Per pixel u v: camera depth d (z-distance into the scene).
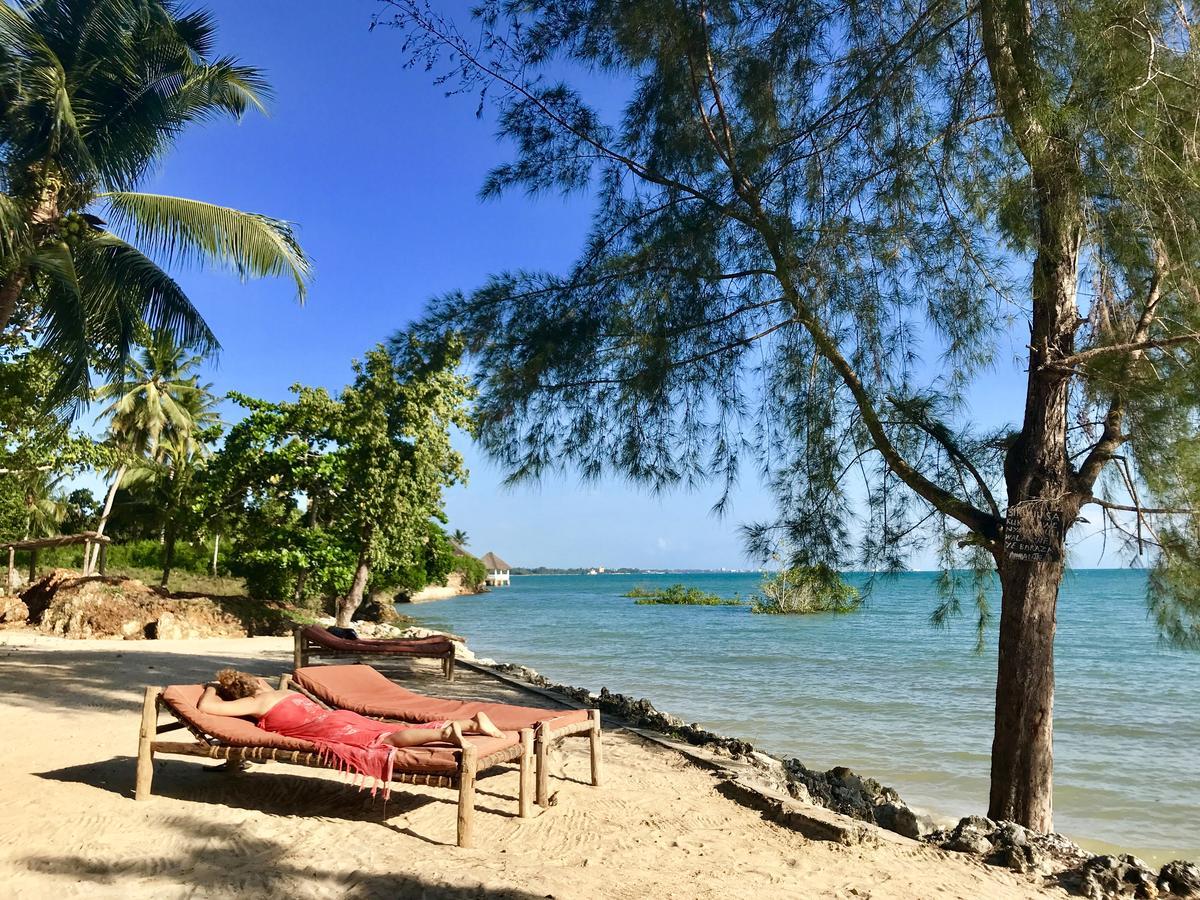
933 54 6.53
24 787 5.13
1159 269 6.34
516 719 5.53
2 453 16.64
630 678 18.23
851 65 6.99
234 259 12.97
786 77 7.38
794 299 7.15
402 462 20.64
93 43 12.09
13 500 25.42
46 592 18.05
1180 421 6.28
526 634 32.06
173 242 12.81
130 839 4.27
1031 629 7.04
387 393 20.62
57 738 6.64
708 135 7.62
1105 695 16.72
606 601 73.69
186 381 35.97
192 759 6.06
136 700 8.73
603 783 6.09
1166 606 7.06
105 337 13.06
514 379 7.70
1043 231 6.38
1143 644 28.06
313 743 4.63
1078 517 7.02
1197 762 10.85
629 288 7.57
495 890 3.86
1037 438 7.04
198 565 36.56
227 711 4.96
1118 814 8.59
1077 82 5.79
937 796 9.08
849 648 25.86
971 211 6.49
